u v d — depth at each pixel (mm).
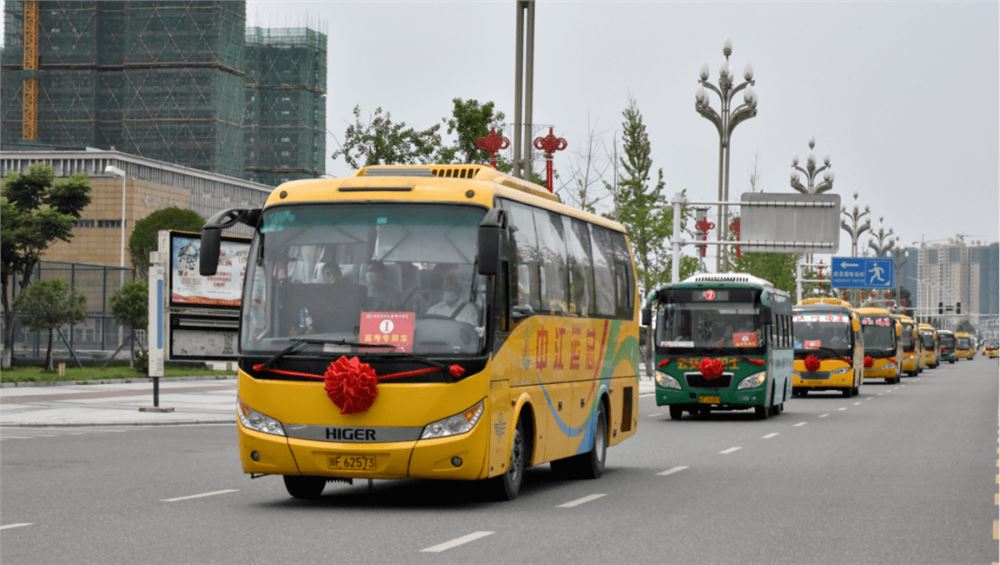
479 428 14594
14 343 62719
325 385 14477
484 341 14672
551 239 17625
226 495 16516
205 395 44188
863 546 12531
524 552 11805
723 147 53094
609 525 13891
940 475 20062
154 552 11516
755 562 11469
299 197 15266
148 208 166500
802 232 55406
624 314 21578
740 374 36000
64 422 31016
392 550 11797
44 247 64062
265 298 15008
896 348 70875
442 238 14953
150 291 35438
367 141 48500
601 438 20094
